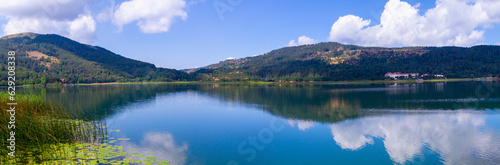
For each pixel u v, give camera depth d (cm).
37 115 1322
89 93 5859
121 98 4469
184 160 1207
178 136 1641
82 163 972
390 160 1227
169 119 2255
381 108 2884
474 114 2383
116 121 2130
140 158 1141
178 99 4234
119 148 1234
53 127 1254
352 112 2620
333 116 2391
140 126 1942
